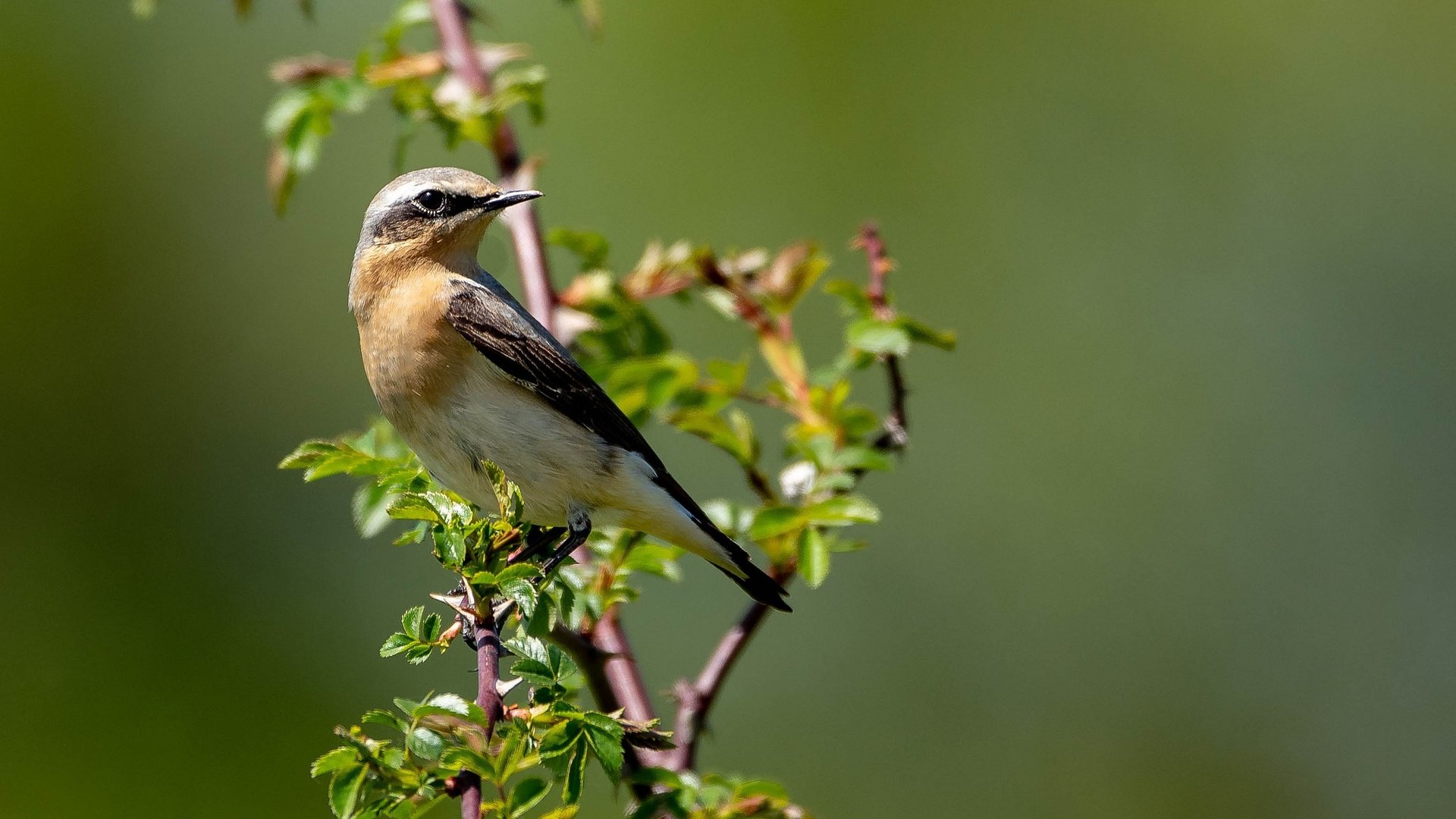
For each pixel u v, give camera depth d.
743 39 16.69
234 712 14.45
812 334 16.16
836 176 16.50
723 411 15.52
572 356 9.08
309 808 14.27
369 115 16.70
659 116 16.56
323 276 16.42
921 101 16.73
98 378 15.50
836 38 16.61
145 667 14.48
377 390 9.20
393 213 9.23
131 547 15.05
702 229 16.38
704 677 8.82
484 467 8.05
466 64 10.52
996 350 16.56
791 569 8.86
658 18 16.67
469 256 9.48
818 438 8.91
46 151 15.88
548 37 16.73
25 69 16.02
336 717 14.56
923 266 16.48
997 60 16.92
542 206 16.39
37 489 15.00
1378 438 16.48
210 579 15.11
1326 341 16.73
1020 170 16.81
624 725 6.18
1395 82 17.45
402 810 5.70
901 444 9.44
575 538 8.88
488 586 6.38
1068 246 16.77
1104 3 17.14
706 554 9.04
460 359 8.92
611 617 8.84
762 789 7.40
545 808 12.78
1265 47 17.39
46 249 15.63
